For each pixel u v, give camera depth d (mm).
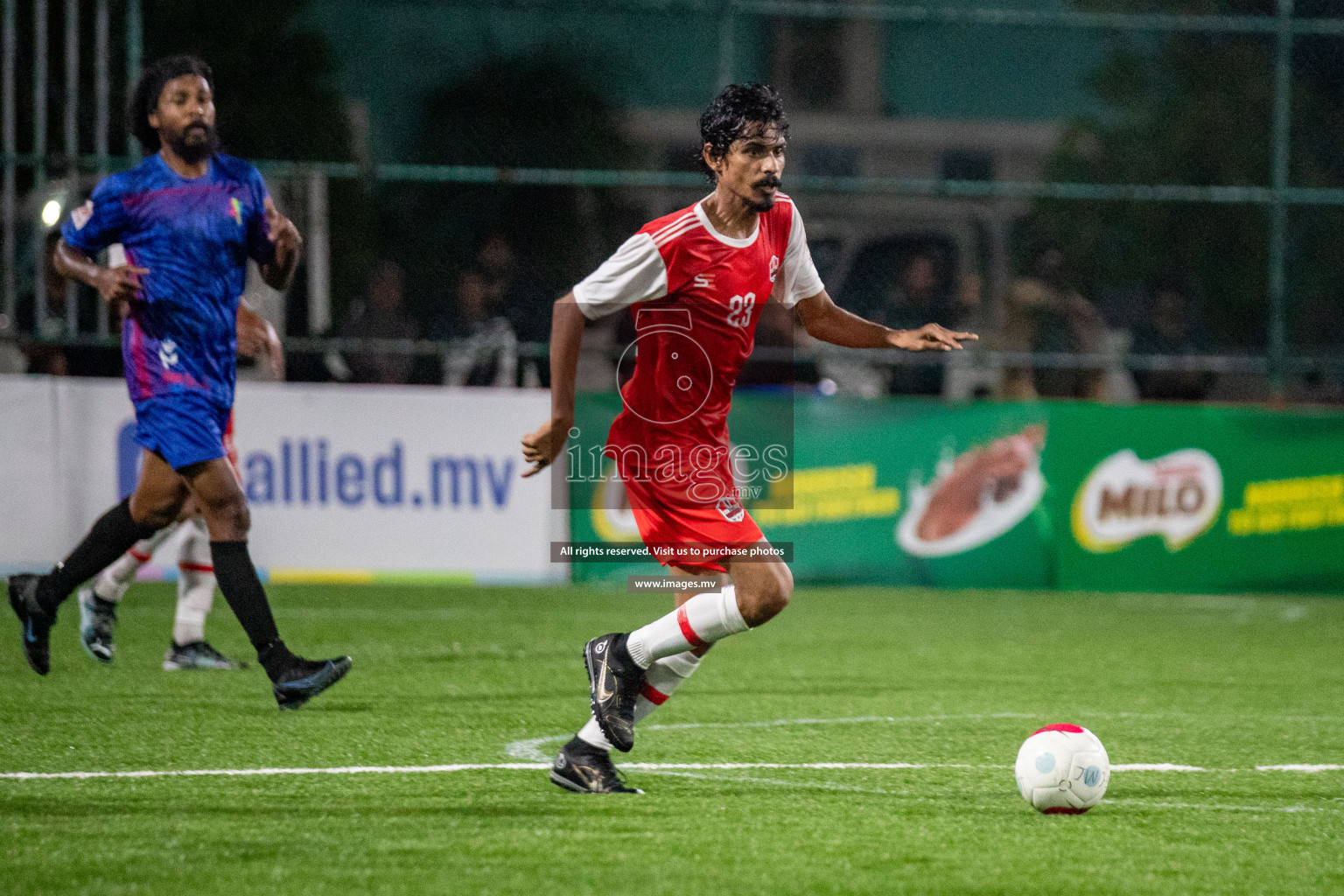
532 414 33406
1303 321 40562
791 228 15172
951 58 43375
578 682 22109
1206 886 11812
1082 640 28188
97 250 18469
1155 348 40375
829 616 30609
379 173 35312
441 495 33000
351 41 39156
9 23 34000
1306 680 24094
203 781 15125
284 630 27172
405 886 11430
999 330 39000
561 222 38375
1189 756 17531
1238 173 42281
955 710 20641
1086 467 35094
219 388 18453
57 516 31828
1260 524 35344
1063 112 43250
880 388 37406
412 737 17719
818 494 34281
